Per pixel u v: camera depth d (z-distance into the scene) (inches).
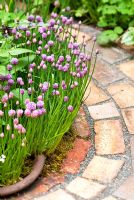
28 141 111.8
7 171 108.8
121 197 108.4
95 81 147.9
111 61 158.1
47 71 125.4
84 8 181.0
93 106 137.0
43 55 120.2
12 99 118.5
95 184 111.7
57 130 115.3
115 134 127.0
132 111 135.5
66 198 107.7
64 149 121.3
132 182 112.4
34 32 139.9
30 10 151.3
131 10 167.2
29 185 109.6
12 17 141.6
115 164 117.3
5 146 112.3
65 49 136.4
